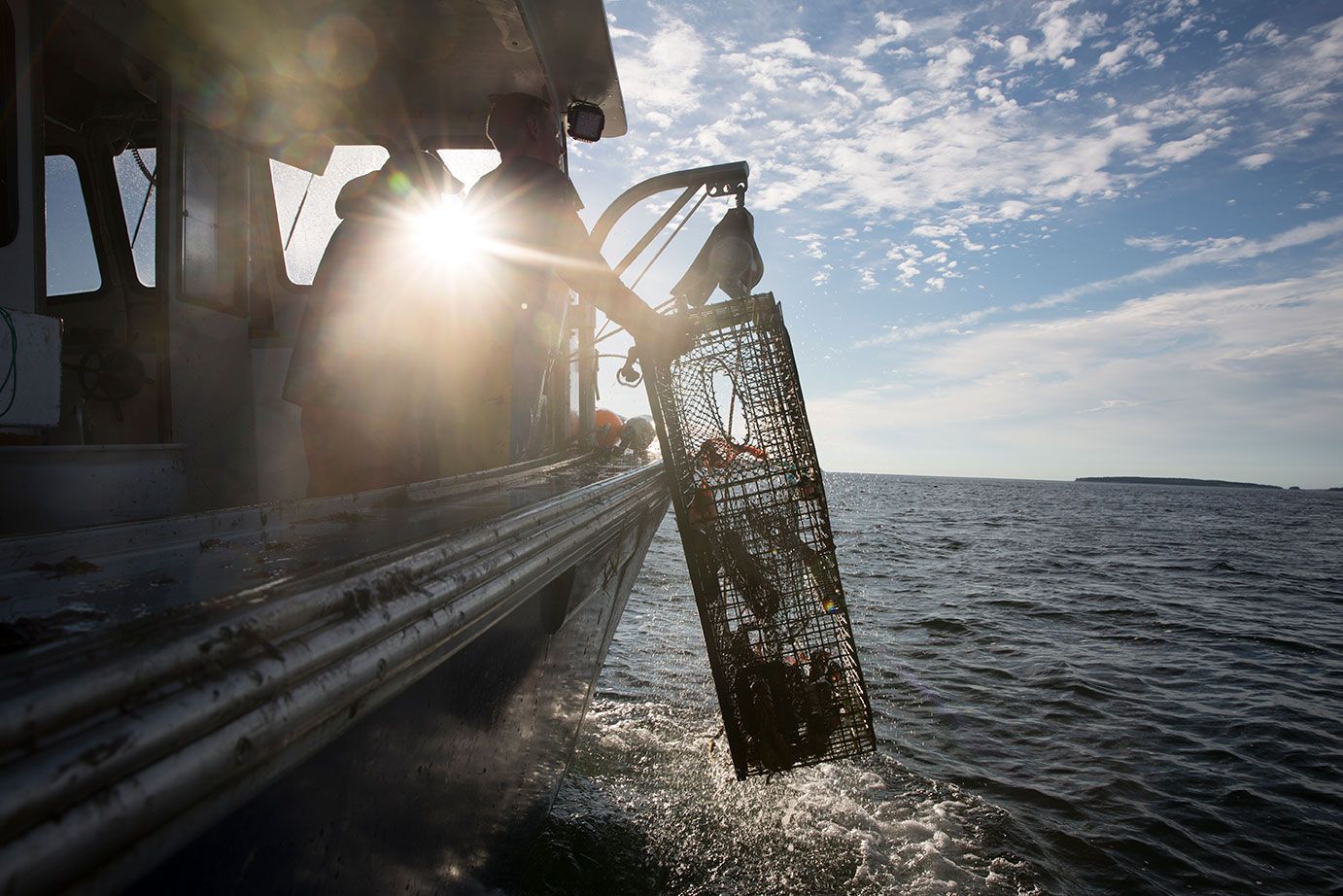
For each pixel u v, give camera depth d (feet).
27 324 6.72
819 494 9.77
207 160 12.56
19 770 1.81
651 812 16.61
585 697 15.79
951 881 15.01
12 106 8.75
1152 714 26.32
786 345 9.55
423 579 4.18
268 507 5.79
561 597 9.23
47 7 10.06
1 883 1.65
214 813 2.52
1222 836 17.80
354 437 9.22
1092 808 18.86
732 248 9.73
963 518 151.94
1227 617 46.50
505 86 14.23
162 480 9.80
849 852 15.71
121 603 3.22
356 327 9.14
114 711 2.16
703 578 9.64
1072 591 55.47
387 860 5.18
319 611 3.21
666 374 9.58
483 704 7.26
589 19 12.47
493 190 8.98
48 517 8.18
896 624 40.14
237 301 13.23
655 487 14.57
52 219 13.12
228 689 2.49
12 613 2.97
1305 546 111.96
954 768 20.90
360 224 9.41
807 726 9.78
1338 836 17.95
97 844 1.93
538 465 12.04
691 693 25.20
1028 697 27.76
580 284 8.71
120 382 11.82
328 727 3.18
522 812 10.56
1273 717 26.27
